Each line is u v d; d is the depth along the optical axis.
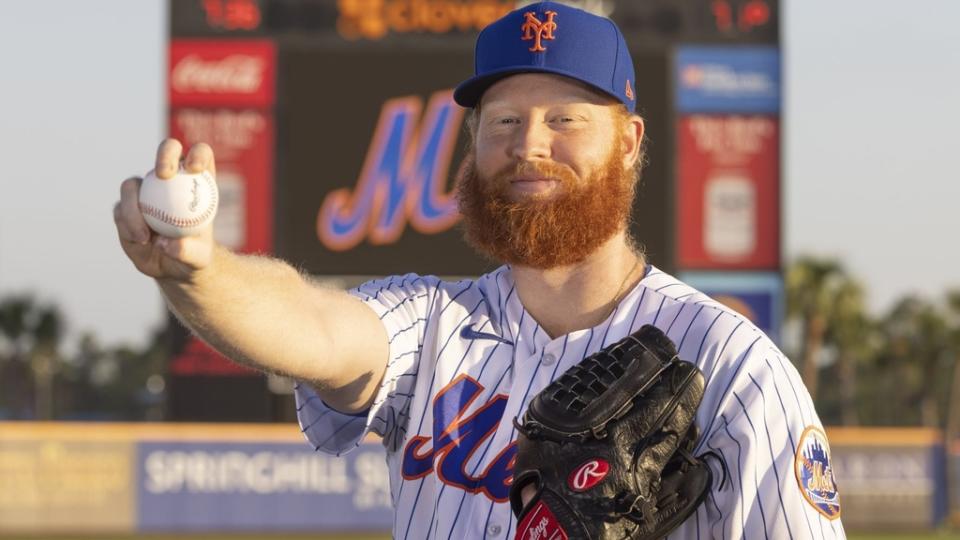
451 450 6.59
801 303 110.00
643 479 5.88
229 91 42.53
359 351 6.42
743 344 6.40
